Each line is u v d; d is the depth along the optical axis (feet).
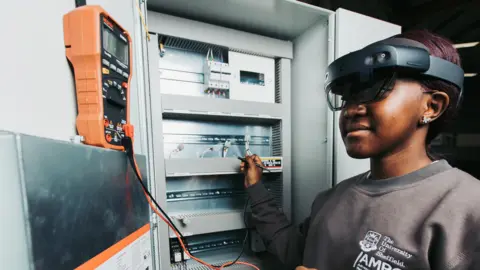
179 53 3.17
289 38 3.71
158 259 2.35
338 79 1.51
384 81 1.28
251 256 3.43
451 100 1.27
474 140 8.77
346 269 1.35
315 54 3.22
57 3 1.21
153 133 2.65
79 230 1.00
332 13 2.90
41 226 0.78
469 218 1.06
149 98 2.50
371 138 1.33
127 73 1.66
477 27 6.55
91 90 1.25
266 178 3.85
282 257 2.39
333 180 2.91
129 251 1.50
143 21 2.27
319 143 3.14
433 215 1.14
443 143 9.16
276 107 3.42
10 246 0.69
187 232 2.90
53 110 1.15
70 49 1.25
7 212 0.69
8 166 0.69
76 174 0.99
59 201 0.88
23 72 0.97
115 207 1.34
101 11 1.29
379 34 3.07
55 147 0.87
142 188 1.79
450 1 5.70
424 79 1.24
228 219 3.11
